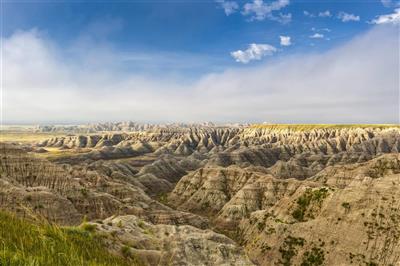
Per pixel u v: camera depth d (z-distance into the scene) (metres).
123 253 28.89
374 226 83.69
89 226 30.50
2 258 8.91
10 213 16.28
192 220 111.62
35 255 10.48
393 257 76.50
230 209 139.88
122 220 53.91
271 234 96.12
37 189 85.50
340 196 96.62
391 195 88.69
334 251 83.38
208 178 173.12
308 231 90.94
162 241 43.84
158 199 179.00
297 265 85.25
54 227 14.41
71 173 137.12
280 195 142.50
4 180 87.75
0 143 112.12
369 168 144.38
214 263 42.16
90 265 12.70
